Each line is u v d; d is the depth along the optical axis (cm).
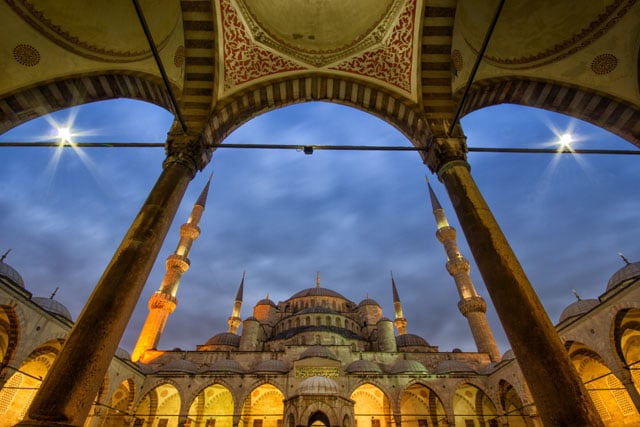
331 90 1386
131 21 1152
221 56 1223
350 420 2323
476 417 3491
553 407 564
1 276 1777
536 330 640
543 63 1210
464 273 4416
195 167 1053
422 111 1192
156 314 4072
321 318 4703
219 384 3312
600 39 1130
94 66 1172
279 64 1327
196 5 1156
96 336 621
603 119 1198
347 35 1312
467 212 893
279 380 3181
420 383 3184
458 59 1202
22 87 1085
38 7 1054
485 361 3738
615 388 2377
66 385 556
